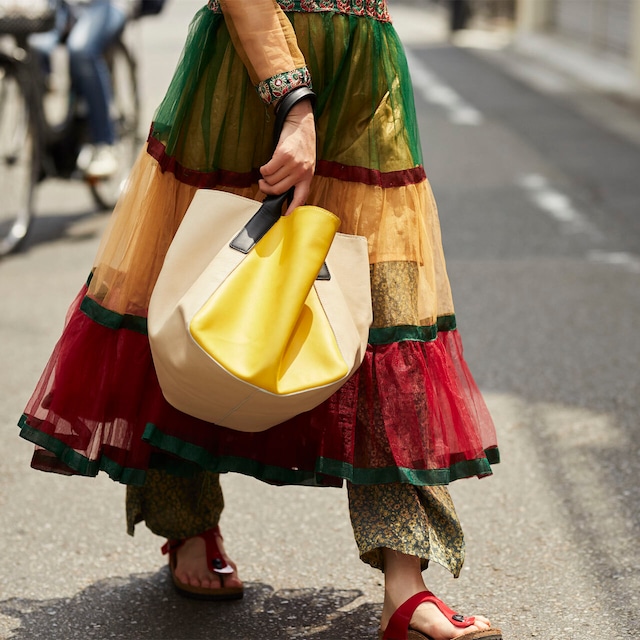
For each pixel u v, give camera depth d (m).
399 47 3.74
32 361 7.09
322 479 3.63
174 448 3.61
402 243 3.65
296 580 4.39
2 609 4.17
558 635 3.97
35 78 9.94
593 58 23.59
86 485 5.35
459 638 3.55
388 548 3.65
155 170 3.68
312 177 3.53
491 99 19.59
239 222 3.41
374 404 3.62
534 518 4.93
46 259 9.63
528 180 12.91
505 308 8.23
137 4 11.23
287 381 3.23
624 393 6.54
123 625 4.05
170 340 3.24
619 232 10.56
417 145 3.79
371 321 3.51
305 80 3.42
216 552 4.22
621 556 4.57
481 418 3.91
